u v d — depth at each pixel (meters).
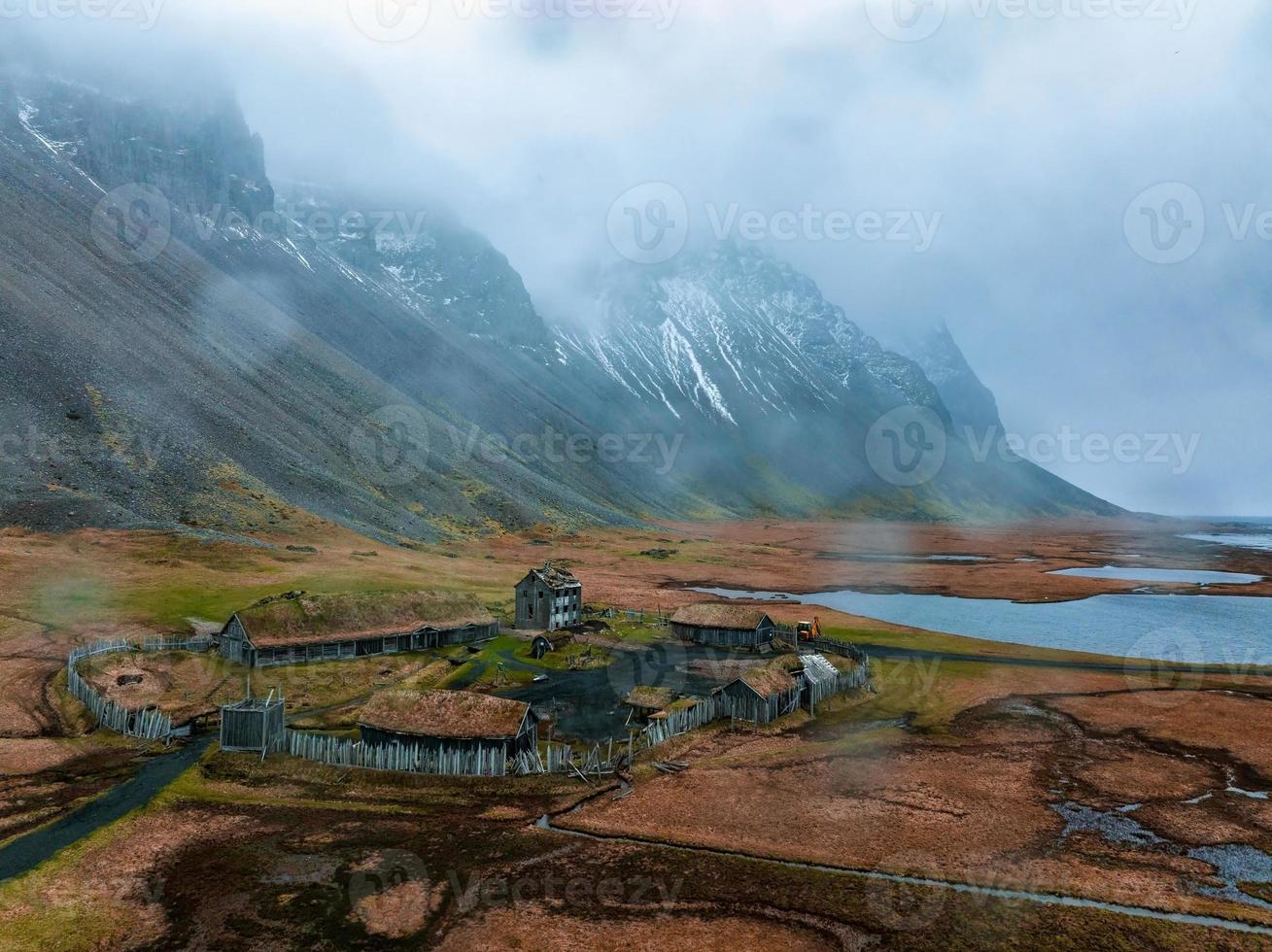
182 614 78.25
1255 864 41.34
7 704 56.78
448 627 81.81
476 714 51.72
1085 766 54.44
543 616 89.88
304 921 34.06
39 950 31.31
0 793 44.91
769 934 34.00
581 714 62.41
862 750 56.75
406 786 48.41
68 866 37.34
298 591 84.62
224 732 52.34
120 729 55.03
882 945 33.34
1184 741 59.78
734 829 43.84
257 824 42.94
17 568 84.38
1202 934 34.78
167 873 37.53
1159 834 44.44
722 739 58.62
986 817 46.16
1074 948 33.53
